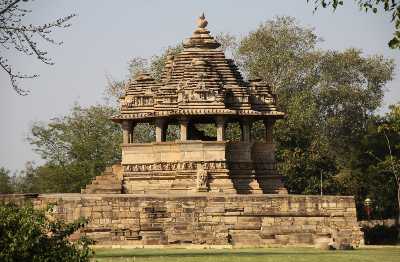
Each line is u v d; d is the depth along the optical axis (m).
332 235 69.38
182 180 77.81
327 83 124.56
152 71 116.94
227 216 69.88
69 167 114.12
